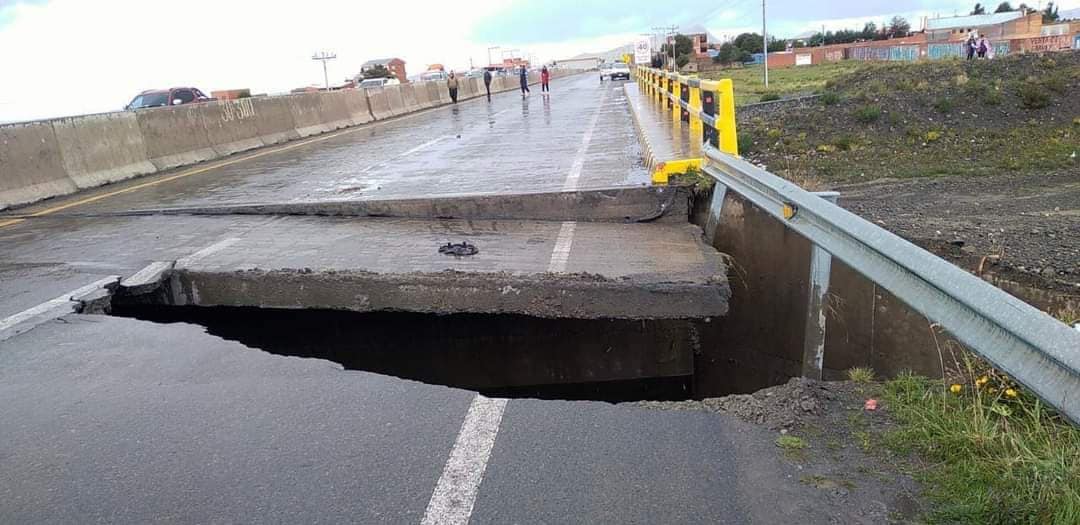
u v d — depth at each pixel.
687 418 3.50
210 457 3.32
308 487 3.05
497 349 7.01
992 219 9.42
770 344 7.18
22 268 6.50
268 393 3.99
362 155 14.03
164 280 6.10
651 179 7.74
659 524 2.70
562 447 3.28
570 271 5.61
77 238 7.71
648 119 13.71
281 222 7.86
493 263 5.90
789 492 2.83
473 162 11.27
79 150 11.91
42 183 11.01
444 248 6.41
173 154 14.41
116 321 5.23
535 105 29.20
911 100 19.73
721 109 7.23
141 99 23.25
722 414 3.53
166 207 9.08
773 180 4.80
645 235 6.85
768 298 7.06
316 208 8.10
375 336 6.91
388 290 5.69
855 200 11.49
